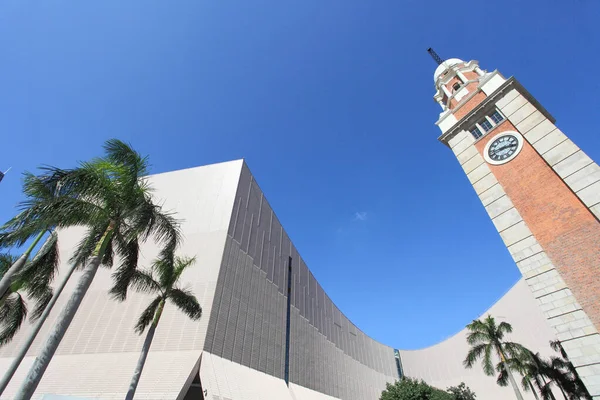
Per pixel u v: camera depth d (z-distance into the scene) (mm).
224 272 29375
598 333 12875
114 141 12148
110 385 21250
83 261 12289
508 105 20797
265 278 37625
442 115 25516
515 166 18625
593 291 13500
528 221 16750
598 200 14641
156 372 21641
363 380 59375
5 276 14758
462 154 21984
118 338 25812
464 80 27344
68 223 11047
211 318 25375
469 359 35750
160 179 42812
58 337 9250
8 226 10172
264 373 30250
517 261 16328
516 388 31469
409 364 81000
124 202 11523
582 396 34750
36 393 22094
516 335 60188
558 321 14109
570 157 16453
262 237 40656
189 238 32594
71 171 10875
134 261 14078
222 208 34969
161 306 17453
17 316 17719
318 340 47969
